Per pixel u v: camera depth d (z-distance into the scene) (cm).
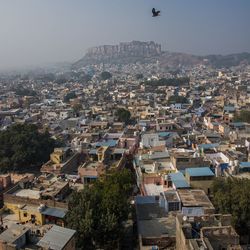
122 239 5803
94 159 9750
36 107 19850
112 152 9819
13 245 4241
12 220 6372
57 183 7694
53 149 10650
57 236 4575
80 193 6169
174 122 13325
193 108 18038
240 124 12438
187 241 4166
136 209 6209
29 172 9919
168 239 5172
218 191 5997
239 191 5638
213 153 8738
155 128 12762
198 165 7738
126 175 7238
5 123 15275
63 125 14350
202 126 13600
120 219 5750
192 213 5541
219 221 4706
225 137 10738
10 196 6725
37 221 6203
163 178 7200
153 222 5781
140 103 19950
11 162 9781
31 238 4628
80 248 5288
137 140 11006
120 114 15538
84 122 14375
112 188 6256
